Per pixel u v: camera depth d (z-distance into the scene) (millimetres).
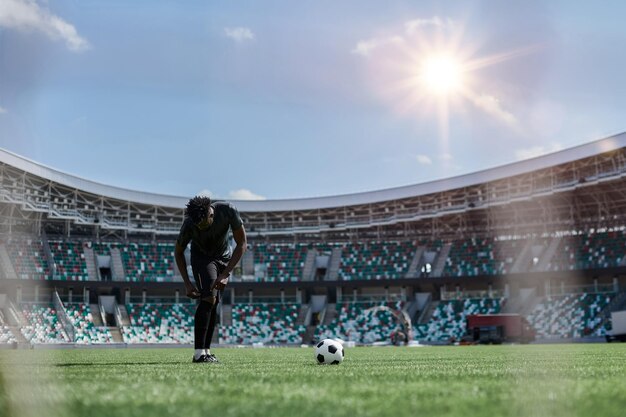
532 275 53000
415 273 59125
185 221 8773
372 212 63656
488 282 56719
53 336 48531
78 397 3354
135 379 5031
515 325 47719
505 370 6508
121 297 57594
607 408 3004
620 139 48188
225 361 11227
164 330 54938
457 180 58094
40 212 54812
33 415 2752
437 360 11500
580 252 53188
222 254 9078
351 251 62938
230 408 3045
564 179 54750
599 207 55625
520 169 54250
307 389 4082
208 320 9344
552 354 7637
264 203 63781
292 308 59188
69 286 52594
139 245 60469
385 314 57438
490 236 60594
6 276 45062
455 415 2779
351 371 6691
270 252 63062
